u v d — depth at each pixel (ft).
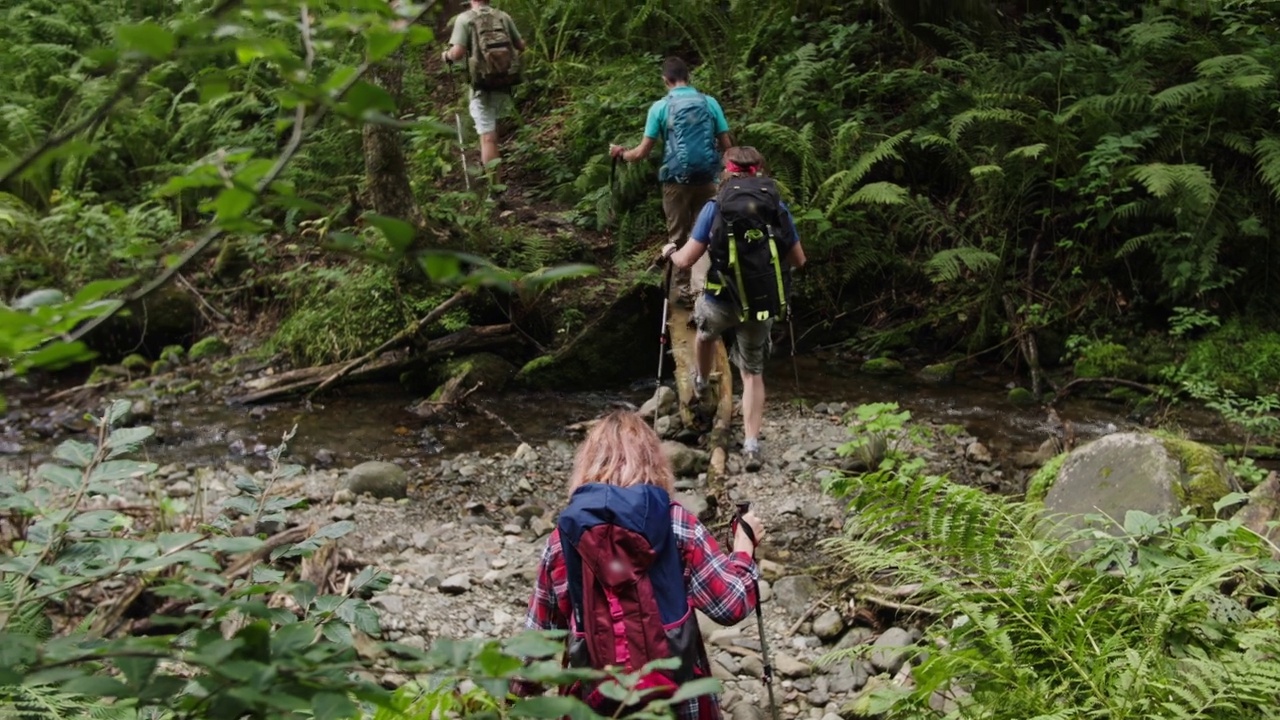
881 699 11.10
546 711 4.07
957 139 27.17
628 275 26.66
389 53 3.71
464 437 22.61
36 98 31.22
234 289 28.25
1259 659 10.02
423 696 8.13
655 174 29.09
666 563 9.29
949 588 11.69
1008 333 26.35
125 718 7.79
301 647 4.21
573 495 9.63
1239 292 26.03
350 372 24.90
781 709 13.53
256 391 24.61
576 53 36.06
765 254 18.74
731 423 21.88
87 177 30.60
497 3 36.29
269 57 3.86
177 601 12.66
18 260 26.12
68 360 3.62
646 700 8.70
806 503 18.79
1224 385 23.85
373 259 3.39
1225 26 28.96
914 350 26.84
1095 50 28.40
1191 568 11.08
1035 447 21.70
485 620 15.40
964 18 29.68
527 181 31.37
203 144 30.86
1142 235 26.89
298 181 28.81
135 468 7.71
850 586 15.70
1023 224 28.09
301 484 19.57
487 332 25.57
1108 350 25.18
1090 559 12.44
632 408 24.25
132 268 25.22
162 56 3.24
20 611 8.50
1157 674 9.88
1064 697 10.50
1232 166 26.76
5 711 7.13
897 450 20.27
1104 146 25.76
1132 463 15.02
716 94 30.73
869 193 25.71
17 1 33.04
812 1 32.96
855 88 29.96
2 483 7.77
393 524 18.13
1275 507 14.33
